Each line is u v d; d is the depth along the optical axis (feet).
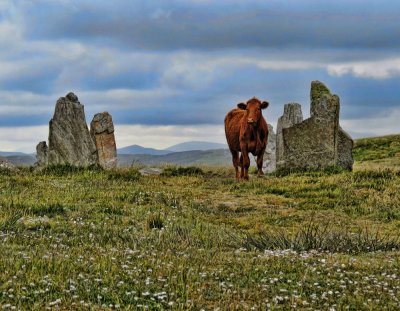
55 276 40.57
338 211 81.00
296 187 93.50
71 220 66.54
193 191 92.63
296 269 46.75
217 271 44.78
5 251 47.47
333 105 109.60
